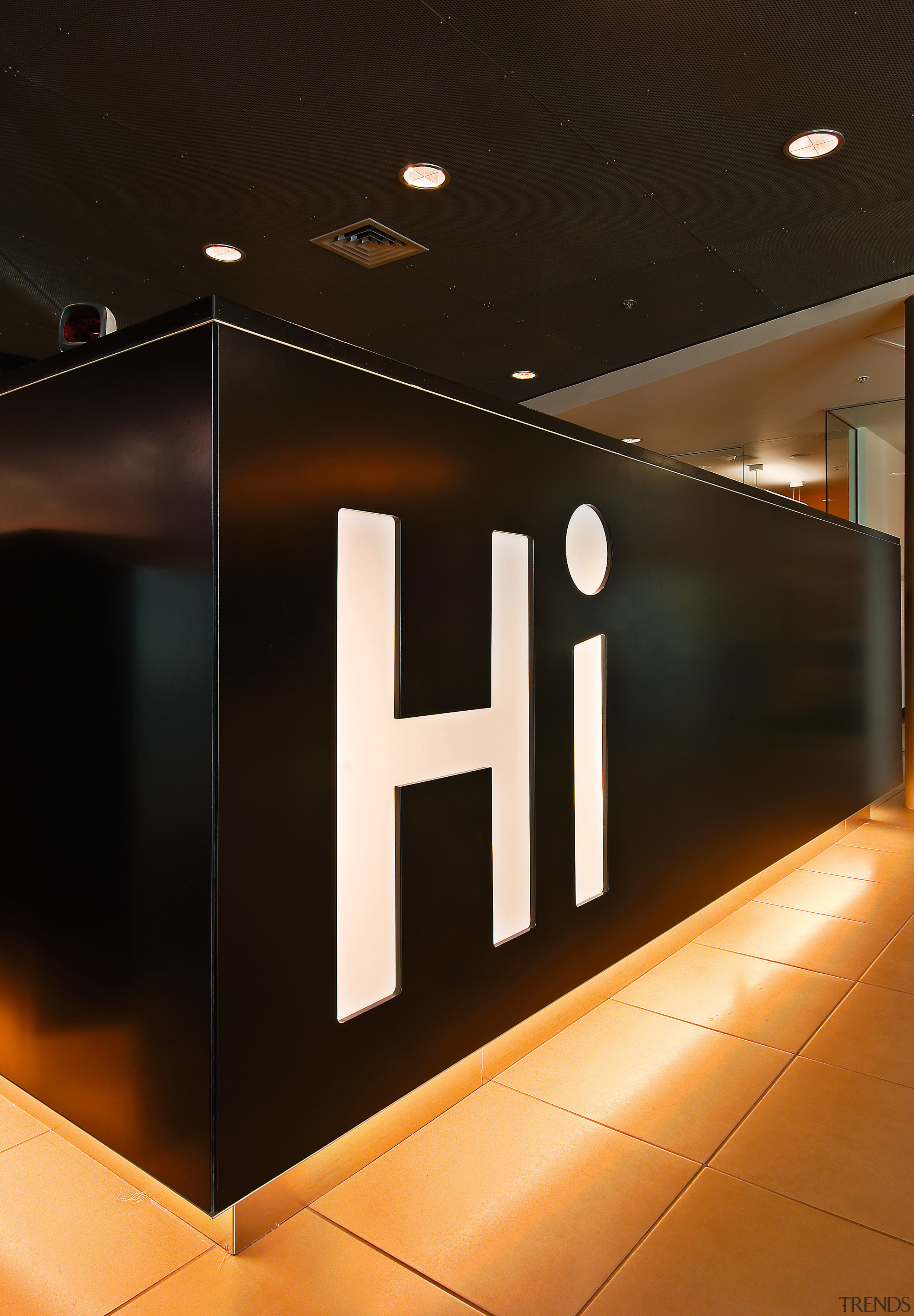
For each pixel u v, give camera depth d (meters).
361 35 3.54
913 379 6.45
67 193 4.73
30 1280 1.67
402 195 4.84
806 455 10.16
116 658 1.88
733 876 3.95
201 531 1.69
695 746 3.60
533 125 4.23
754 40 3.68
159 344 1.77
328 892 1.93
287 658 1.83
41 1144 2.11
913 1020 2.89
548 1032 2.75
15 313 6.23
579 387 8.92
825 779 5.12
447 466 2.30
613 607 3.04
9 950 2.16
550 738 2.71
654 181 4.80
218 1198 1.67
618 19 3.50
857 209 5.23
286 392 1.83
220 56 3.63
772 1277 1.70
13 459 2.15
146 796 1.80
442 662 2.28
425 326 7.02
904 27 3.61
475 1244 1.79
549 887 2.70
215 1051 1.66
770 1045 2.71
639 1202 1.94
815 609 4.93
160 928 1.77
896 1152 2.14
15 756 2.14
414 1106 2.22
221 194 4.77
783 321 7.09
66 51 3.58
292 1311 1.60
